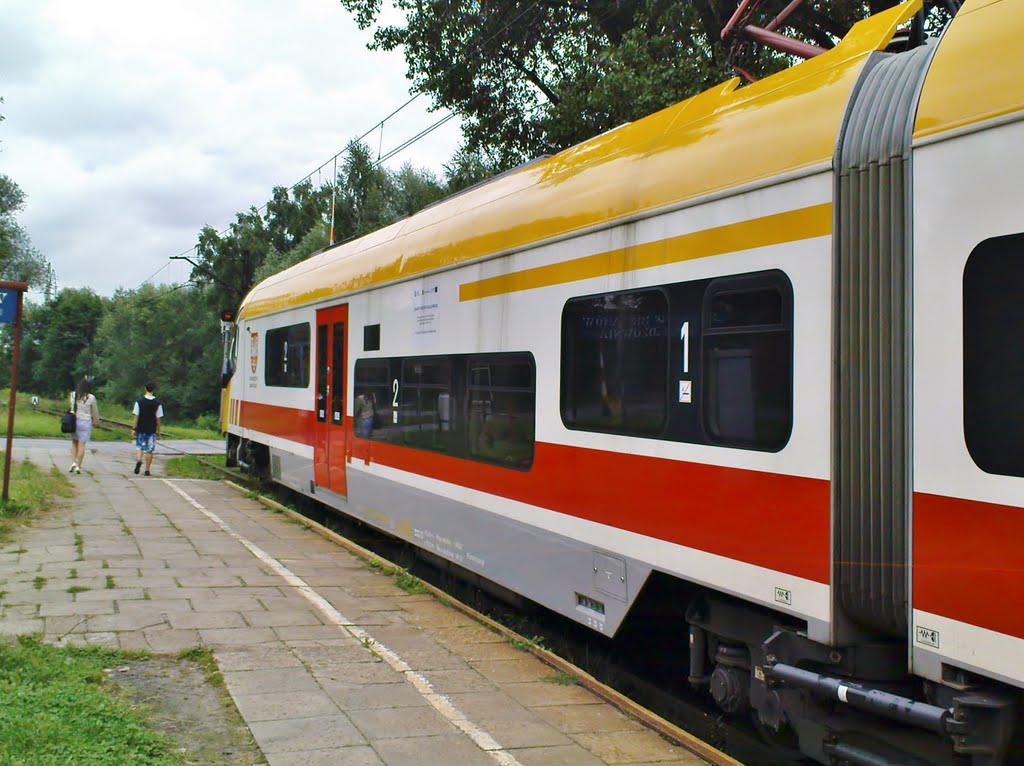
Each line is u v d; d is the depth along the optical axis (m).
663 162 5.01
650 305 4.95
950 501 3.27
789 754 4.72
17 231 64.75
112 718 4.19
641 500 4.96
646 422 4.95
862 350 3.65
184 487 14.65
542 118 18.70
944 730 3.31
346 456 9.96
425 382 7.90
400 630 6.26
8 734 3.78
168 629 5.98
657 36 14.16
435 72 19.22
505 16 18.22
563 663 5.50
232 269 47.81
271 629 6.12
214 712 4.55
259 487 15.16
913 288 3.45
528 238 6.21
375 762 3.98
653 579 5.00
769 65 12.78
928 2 4.64
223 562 8.37
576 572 5.58
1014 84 3.19
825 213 3.85
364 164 41.03
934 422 3.35
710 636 4.77
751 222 4.25
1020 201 3.12
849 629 3.75
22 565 7.89
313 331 11.37
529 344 6.16
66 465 17.88
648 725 4.61
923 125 3.47
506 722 4.57
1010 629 3.06
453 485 7.29
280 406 12.90
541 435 5.98
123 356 60.06
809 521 3.86
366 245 10.18
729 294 4.37
